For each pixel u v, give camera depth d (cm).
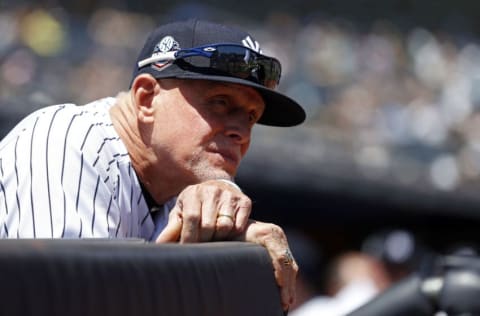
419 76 5584
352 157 4569
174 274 504
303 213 4425
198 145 723
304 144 4438
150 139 732
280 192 4328
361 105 4947
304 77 5012
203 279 533
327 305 2073
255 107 746
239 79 719
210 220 645
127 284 461
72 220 667
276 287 660
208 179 725
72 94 4094
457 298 835
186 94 723
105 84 4231
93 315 434
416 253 2000
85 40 4309
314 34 5466
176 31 729
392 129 4847
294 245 2891
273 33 5359
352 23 6056
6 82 3881
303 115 777
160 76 726
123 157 732
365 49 5516
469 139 4988
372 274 2025
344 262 2056
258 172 4234
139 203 748
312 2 6041
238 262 588
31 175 674
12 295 387
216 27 737
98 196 699
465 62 5984
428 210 4619
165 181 742
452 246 4559
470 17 6544
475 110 5300
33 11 4284
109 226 703
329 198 4444
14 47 4059
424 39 6150
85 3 4681
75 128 707
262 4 5956
